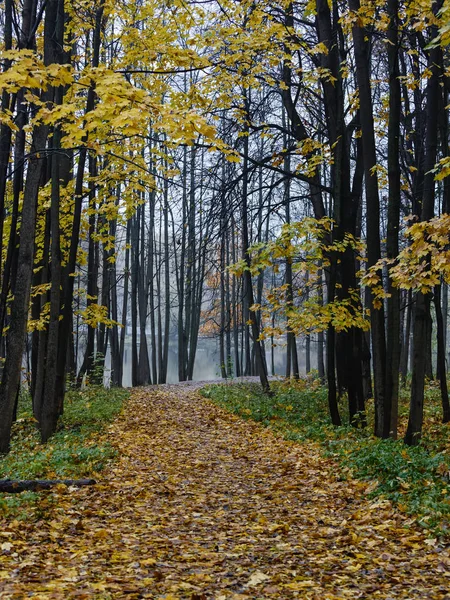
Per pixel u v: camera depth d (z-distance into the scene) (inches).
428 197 427.8
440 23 392.2
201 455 468.4
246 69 556.1
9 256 503.8
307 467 396.8
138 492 338.0
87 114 292.8
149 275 1375.5
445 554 218.1
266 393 841.5
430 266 395.9
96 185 598.2
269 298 553.9
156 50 445.1
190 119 289.1
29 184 450.3
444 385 553.0
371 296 584.1
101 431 552.1
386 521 265.9
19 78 275.3
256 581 197.3
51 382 522.6
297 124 641.0
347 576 202.4
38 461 386.6
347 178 609.6
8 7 430.0
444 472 323.0
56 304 525.0
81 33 573.6
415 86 529.3
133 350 1213.1
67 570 199.8
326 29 580.4
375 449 389.4
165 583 193.8
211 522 283.3
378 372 478.0
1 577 183.9
